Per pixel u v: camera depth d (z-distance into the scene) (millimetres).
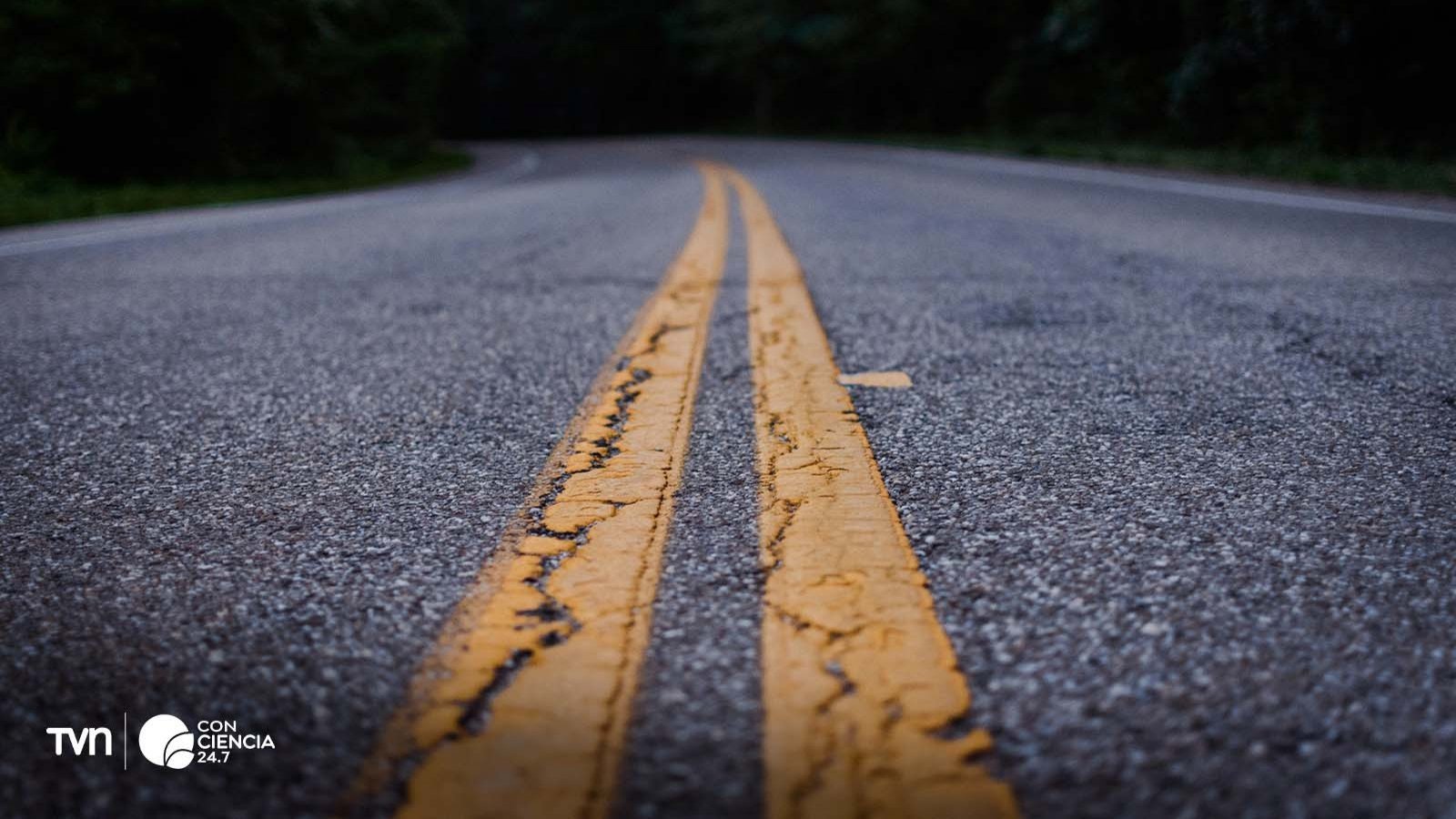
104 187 16281
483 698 1163
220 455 2111
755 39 39500
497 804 986
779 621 1323
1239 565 1453
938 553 1519
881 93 36531
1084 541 1546
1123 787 993
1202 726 1081
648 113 52250
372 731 1107
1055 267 4582
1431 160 12375
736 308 3748
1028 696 1143
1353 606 1326
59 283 4820
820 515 1680
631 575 1471
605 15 49469
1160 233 5879
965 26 29547
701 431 2199
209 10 15828
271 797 1005
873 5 32188
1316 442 2018
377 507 1781
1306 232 5777
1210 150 16688
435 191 14438
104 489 1914
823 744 1065
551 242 6207
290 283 4648
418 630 1327
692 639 1283
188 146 17297
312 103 20375
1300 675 1169
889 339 3111
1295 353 2797
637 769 1033
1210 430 2119
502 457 2057
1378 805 960
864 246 5531
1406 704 1110
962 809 967
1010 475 1857
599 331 3371
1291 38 13984
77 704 1169
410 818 970
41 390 2707
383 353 3104
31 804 1003
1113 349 2908
